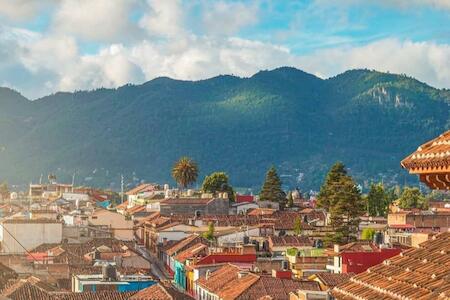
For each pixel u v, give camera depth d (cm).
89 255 14325
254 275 11075
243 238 16362
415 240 11994
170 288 10681
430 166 2452
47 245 15600
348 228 16862
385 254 11475
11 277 11475
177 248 16875
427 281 2708
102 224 19450
